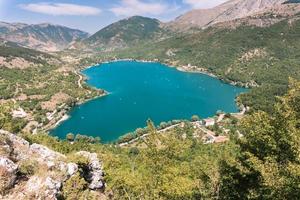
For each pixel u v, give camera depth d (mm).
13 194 43438
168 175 45344
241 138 36781
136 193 54250
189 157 108875
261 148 33875
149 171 48594
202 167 53344
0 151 48500
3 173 43906
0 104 87688
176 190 43969
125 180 57125
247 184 36406
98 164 62125
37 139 105375
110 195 58438
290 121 32375
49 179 47125
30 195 44094
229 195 38094
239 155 37594
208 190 45156
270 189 30031
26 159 50562
